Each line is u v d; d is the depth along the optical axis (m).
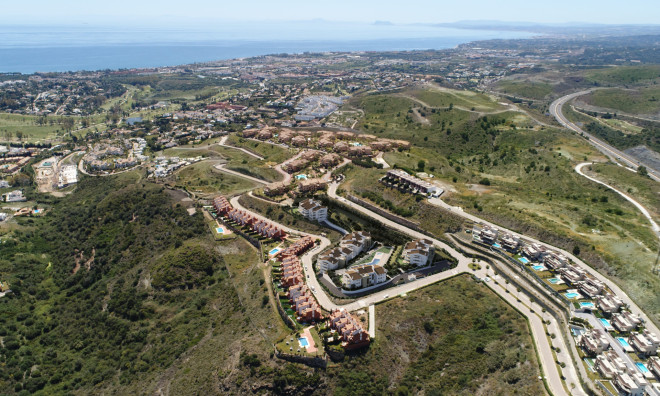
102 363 162.62
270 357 141.75
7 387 151.00
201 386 138.88
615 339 144.62
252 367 139.12
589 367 134.00
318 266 194.50
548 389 124.81
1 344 172.12
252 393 133.75
